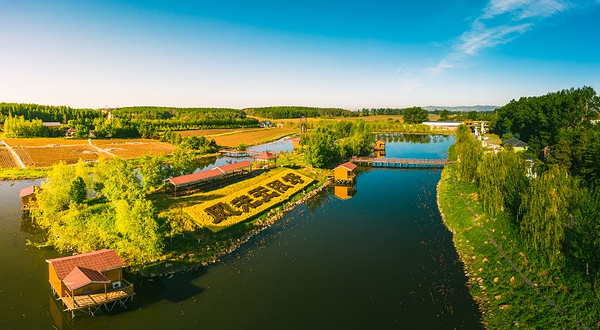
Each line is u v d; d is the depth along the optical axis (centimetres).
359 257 4850
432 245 5203
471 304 3712
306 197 7844
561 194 3916
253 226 5969
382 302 3778
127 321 3500
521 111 13088
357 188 8694
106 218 5447
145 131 19388
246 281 4241
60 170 6544
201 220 5803
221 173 8119
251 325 3406
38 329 3356
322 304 3753
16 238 5397
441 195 7650
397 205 7212
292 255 4938
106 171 7025
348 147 12556
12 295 3897
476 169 7275
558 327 3048
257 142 18688
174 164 8669
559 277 3588
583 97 11069
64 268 3691
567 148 7025
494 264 4262
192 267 4569
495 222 5131
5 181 9181
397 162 11488
